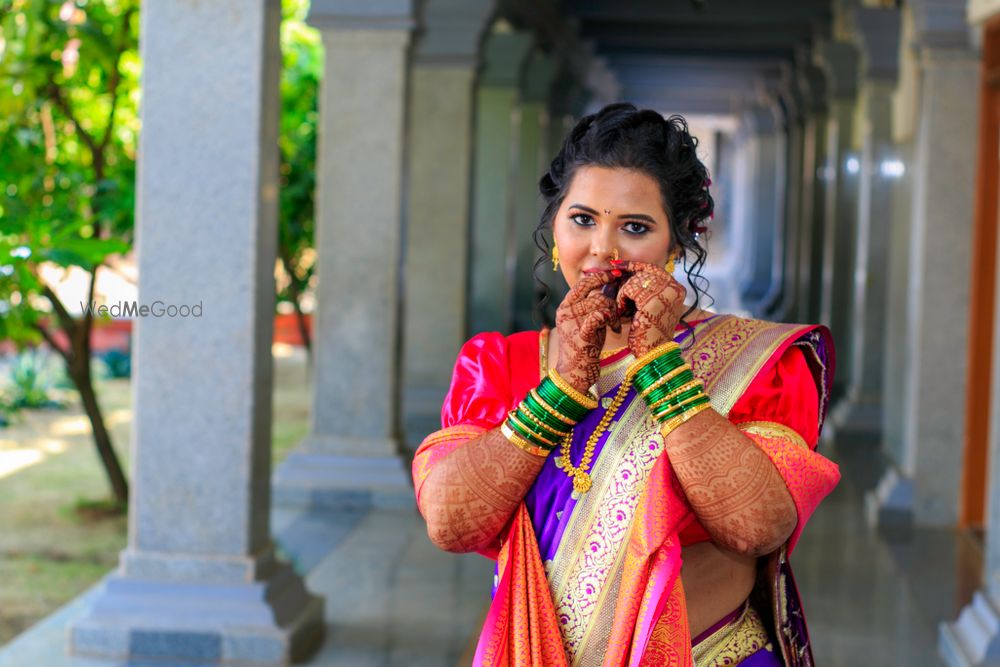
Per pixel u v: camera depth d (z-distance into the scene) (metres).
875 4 9.50
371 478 6.80
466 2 8.91
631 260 1.54
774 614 1.57
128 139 7.43
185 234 4.11
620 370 1.58
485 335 1.72
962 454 6.54
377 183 6.70
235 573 4.14
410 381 9.64
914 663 4.40
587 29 15.54
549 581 1.53
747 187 24.03
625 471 1.52
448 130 9.20
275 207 4.30
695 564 1.57
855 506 7.12
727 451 1.45
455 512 1.51
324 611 4.56
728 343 1.60
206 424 4.14
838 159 10.94
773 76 18.86
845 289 11.04
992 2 5.60
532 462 1.51
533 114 14.09
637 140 1.54
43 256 3.24
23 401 10.99
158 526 4.18
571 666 1.50
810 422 1.58
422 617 4.75
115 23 6.28
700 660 1.55
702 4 13.13
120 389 12.52
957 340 6.47
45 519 6.69
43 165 6.21
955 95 6.26
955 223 6.36
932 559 5.91
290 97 9.91
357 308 6.80
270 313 4.30
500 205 11.30
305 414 11.08
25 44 5.91
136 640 4.09
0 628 4.74
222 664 4.07
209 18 4.05
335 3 6.54
